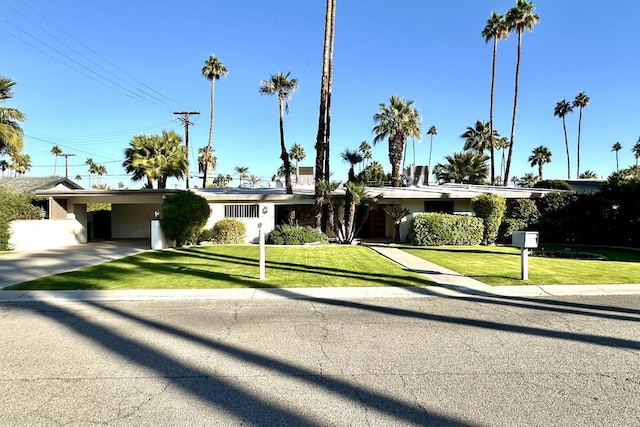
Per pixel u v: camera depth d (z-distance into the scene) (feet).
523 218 61.26
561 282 29.14
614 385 12.25
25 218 57.57
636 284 28.45
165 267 36.94
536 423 10.07
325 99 61.31
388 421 10.21
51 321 19.84
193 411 10.75
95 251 52.37
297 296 25.44
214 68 119.34
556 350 15.38
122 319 20.18
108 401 11.33
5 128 59.67
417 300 24.49
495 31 111.34
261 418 10.38
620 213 56.18
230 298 25.08
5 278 31.60
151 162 85.56
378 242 62.39
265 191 71.67
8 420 10.29
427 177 79.51
